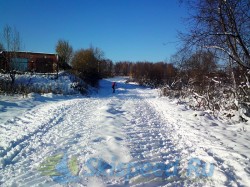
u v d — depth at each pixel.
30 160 6.43
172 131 10.16
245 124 11.48
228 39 10.43
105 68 77.88
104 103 18.33
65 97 22.53
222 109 14.07
